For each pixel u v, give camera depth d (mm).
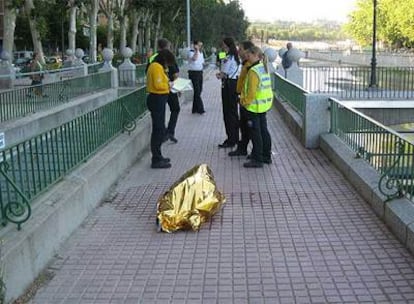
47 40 57219
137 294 4754
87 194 6879
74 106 16875
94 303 4609
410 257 5363
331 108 10391
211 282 4953
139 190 8008
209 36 65125
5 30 24969
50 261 5449
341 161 8555
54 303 4621
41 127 14109
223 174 8773
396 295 4594
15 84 16531
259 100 8953
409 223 5582
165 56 9156
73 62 27594
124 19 42312
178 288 4852
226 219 6645
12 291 4551
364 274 5012
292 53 20125
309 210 6891
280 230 6223
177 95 11414
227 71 10617
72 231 6227
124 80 22234
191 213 6266
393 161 6586
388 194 6387
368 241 5805
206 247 5785
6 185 5055
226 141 10922
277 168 9094
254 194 7621
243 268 5230
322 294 4656
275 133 12625
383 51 68125
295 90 13578
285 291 4734
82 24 56031
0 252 4465
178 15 60719
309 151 10391
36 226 5141
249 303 4547
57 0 31484
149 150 10852
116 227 6469
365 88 19469
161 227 6246
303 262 5324
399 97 18938
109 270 5262
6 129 12023
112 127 9391
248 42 9008
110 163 8078
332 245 5727
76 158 7242
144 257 5559
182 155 10344
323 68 21984
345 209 6875
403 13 53188
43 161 6086
